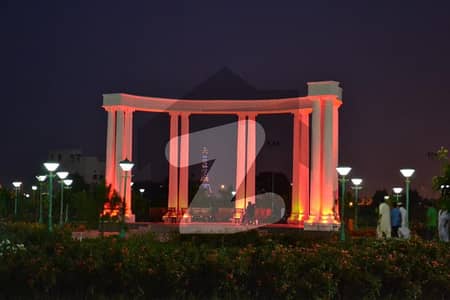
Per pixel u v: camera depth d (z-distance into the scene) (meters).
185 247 11.48
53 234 17.28
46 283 10.62
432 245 12.63
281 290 10.47
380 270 11.15
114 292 10.69
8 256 11.16
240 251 11.05
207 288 10.72
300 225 33.44
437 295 11.26
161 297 10.60
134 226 31.36
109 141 37.97
